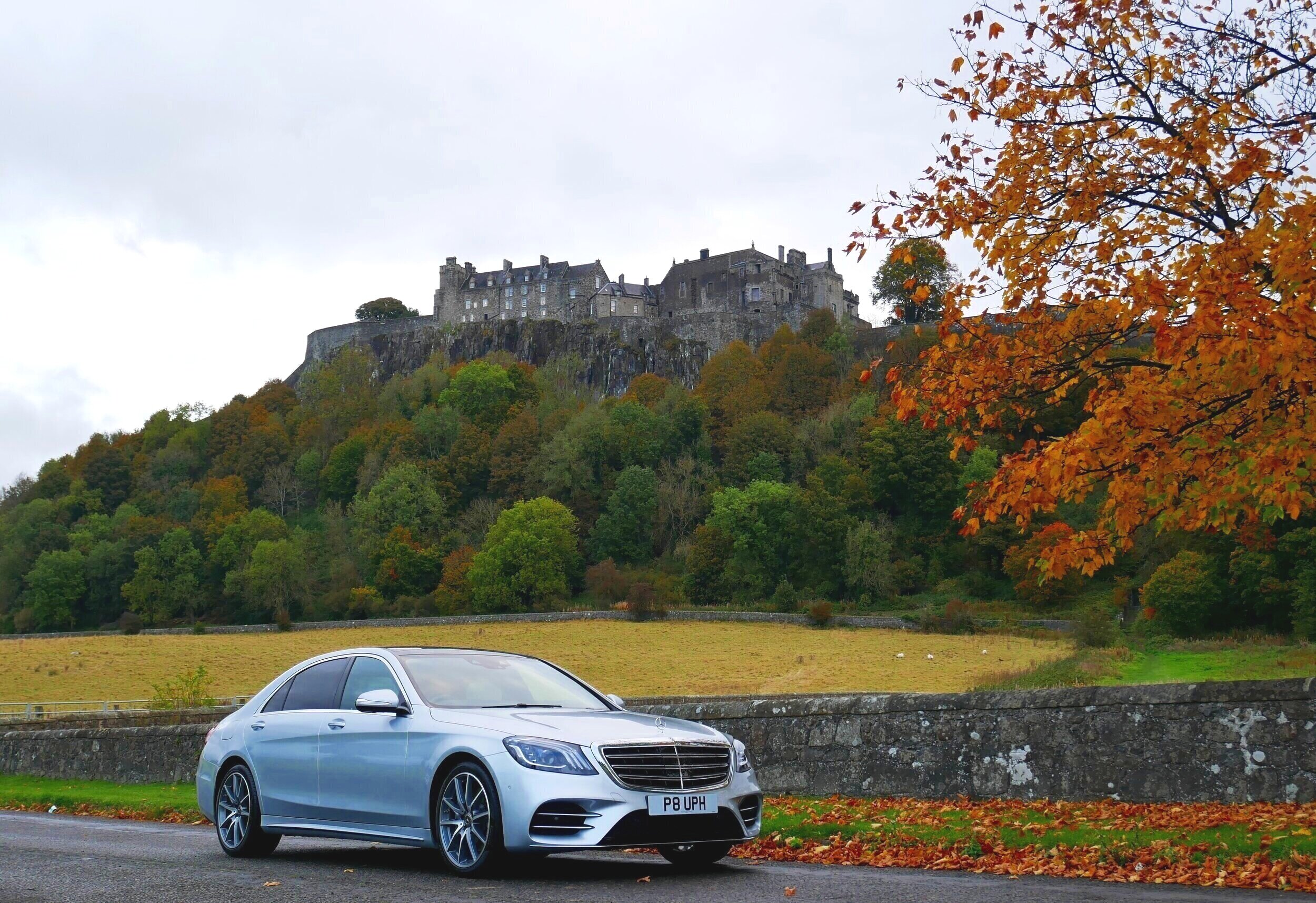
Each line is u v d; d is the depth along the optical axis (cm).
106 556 13212
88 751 2358
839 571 10262
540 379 17850
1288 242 1030
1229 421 1171
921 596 9962
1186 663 5306
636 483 12475
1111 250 1261
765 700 1527
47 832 1391
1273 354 981
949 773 1320
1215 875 816
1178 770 1164
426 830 920
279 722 1080
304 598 11819
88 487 17062
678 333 19725
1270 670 4697
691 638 8656
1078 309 1242
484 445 14688
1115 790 1198
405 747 948
